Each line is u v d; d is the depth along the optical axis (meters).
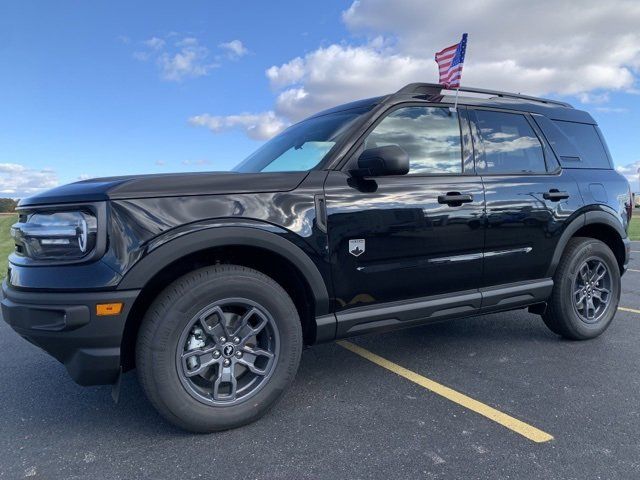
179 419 2.50
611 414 2.79
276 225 2.66
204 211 2.50
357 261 2.94
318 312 2.88
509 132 3.78
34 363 3.89
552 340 4.21
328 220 2.83
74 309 2.29
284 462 2.33
